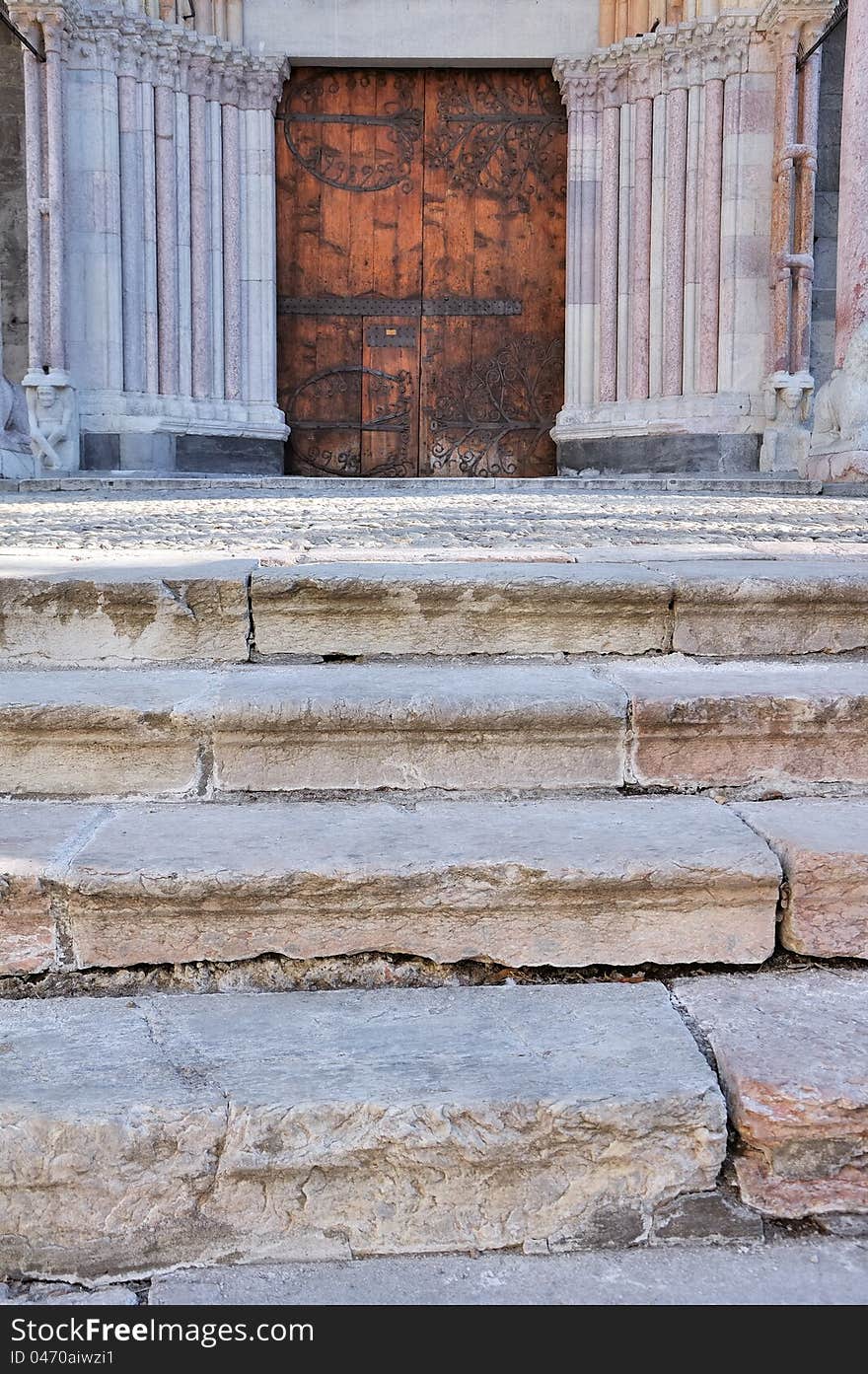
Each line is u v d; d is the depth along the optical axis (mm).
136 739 2240
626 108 10750
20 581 2721
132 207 10391
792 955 1932
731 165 10211
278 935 1878
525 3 10852
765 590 2773
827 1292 1449
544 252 11555
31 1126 1474
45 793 2260
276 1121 1498
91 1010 1766
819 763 2328
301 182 11398
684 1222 1541
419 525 4426
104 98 10125
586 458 11086
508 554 3191
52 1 9562
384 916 1881
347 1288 1469
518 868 1860
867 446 8008
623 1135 1529
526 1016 1750
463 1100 1516
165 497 6992
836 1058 1616
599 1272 1491
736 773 2324
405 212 11484
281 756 2266
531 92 11344
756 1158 1558
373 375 11656
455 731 2270
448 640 2803
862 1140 1544
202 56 10609
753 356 10375
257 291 11133
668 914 1894
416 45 10961
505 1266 1507
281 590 2758
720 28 10047
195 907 1855
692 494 7297
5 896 1829
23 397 9391
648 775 2312
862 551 3379
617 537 3936
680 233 10539
